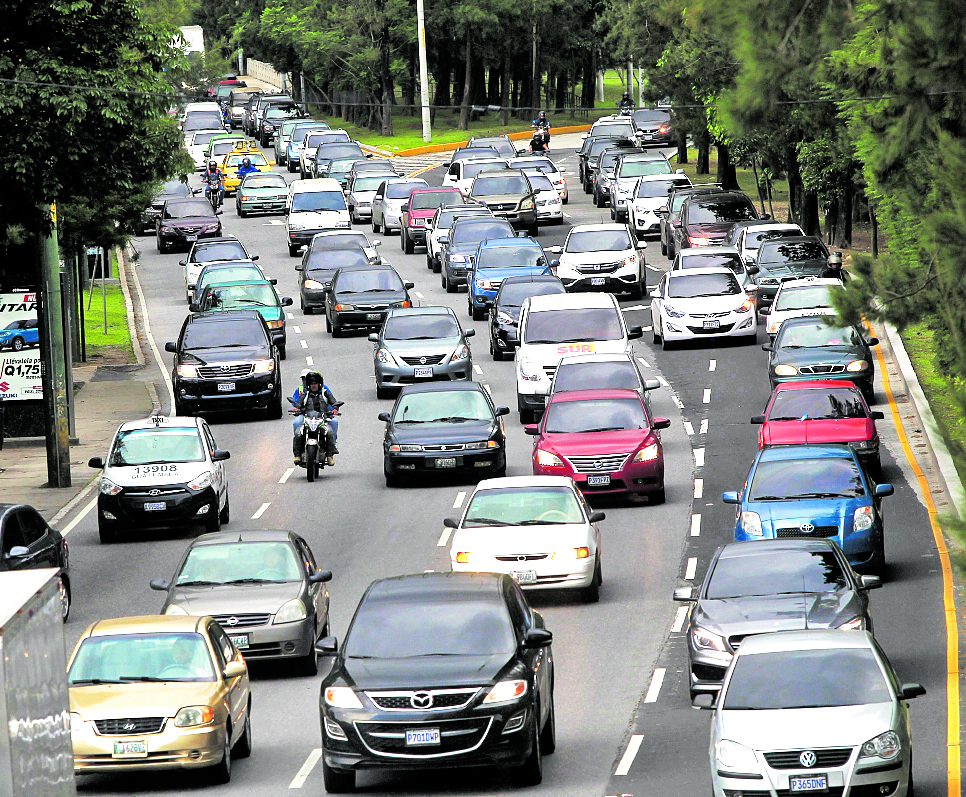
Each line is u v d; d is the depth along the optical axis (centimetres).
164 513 8894
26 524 7069
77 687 5028
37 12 8750
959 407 3052
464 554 7231
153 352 15688
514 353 13725
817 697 4488
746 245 15212
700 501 9112
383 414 10231
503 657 4850
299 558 6800
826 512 7156
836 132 8062
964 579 2923
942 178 3391
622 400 9544
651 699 5869
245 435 11788
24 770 2647
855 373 10944
